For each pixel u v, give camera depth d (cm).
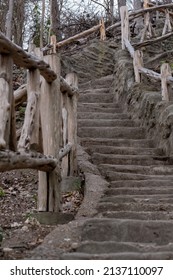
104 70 1047
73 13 1622
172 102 677
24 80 852
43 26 1120
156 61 1015
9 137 315
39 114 392
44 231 383
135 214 405
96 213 426
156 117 682
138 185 523
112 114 786
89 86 960
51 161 396
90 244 304
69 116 557
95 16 1372
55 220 407
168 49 1105
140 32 1180
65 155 518
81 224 362
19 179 588
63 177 536
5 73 312
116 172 562
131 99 790
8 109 299
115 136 709
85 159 600
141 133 714
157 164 607
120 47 1078
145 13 1118
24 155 329
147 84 819
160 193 494
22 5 1239
